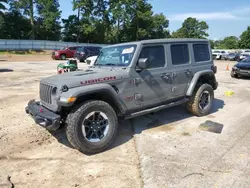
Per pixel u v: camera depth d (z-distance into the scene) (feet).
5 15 181.68
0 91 28.35
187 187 9.99
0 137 15.06
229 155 12.64
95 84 12.89
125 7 189.57
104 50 17.11
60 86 12.27
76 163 12.03
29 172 11.21
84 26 180.96
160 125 17.30
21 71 48.26
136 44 14.88
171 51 16.71
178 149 13.41
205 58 19.69
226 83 37.11
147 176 10.80
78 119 12.28
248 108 21.85
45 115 12.50
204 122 17.85
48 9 179.73
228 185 10.11
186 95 17.89
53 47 144.66
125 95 14.11
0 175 10.96
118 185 10.18
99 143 12.98
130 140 14.73
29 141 14.55
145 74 14.97
